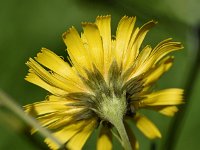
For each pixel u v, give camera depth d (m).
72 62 0.14
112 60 0.14
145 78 0.14
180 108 0.18
